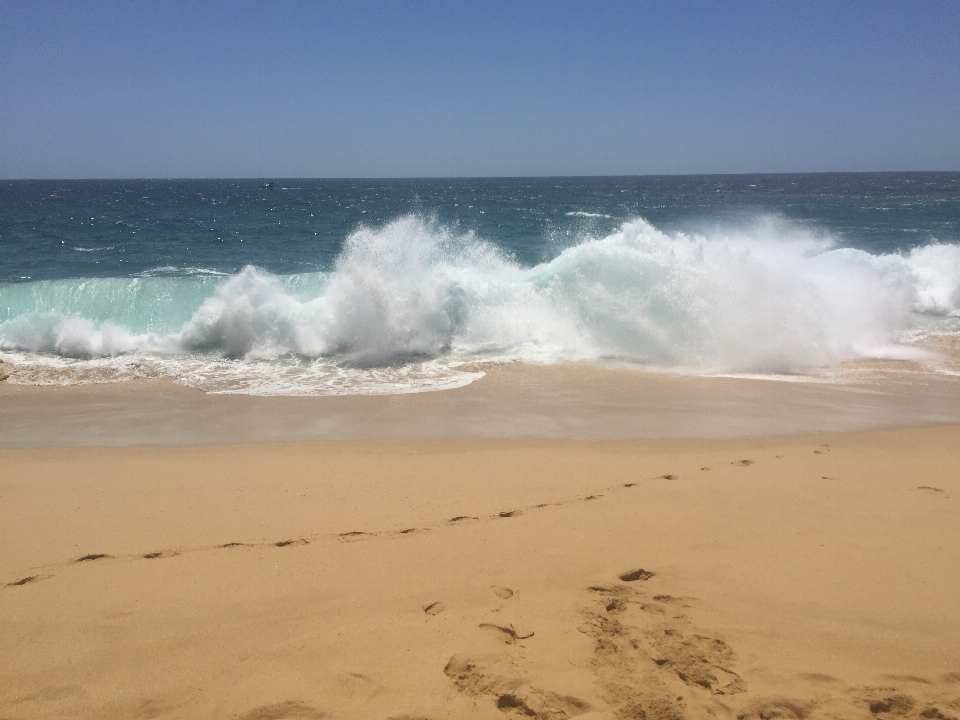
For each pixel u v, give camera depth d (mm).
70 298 11922
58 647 3078
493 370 9398
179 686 2785
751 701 2686
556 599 3451
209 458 6195
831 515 4621
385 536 4324
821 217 39031
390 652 2982
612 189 111125
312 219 37750
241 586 3643
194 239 25734
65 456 6309
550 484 5395
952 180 145000
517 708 2629
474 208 54250
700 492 5109
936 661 2971
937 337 11258
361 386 8734
